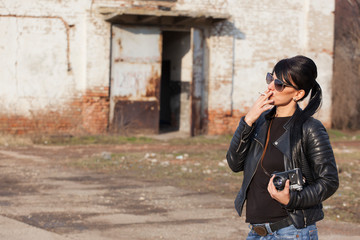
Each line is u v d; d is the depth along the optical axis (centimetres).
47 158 1250
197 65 1775
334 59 1994
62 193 864
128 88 1725
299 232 300
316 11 1877
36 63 1645
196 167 1159
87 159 1236
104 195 858
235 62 1820
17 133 1638
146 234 632
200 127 1806
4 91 1627
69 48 1667
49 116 1661
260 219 311
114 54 1703
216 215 738
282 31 1850
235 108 1830
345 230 669
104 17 1677
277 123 317
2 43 1617
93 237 612
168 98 1998
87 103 1686
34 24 1638
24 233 611
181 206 790
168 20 1689
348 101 2016
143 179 1009
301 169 305
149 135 1750
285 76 306
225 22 1800
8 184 930
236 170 334
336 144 1684
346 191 924
